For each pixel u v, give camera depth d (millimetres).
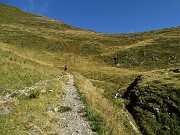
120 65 111500
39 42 131625
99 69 97875
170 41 138375
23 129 18938
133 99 50906
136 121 43375
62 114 24594
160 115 44031
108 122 23625
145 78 61219
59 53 119875
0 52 60188
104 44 144375
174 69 66188
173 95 47656
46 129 19719
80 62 107312
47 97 29578
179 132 40438
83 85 46906
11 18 190000
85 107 27125
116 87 65438
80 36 161375
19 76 42344
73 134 19750
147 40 146750
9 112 22469
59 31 174500
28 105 24719
